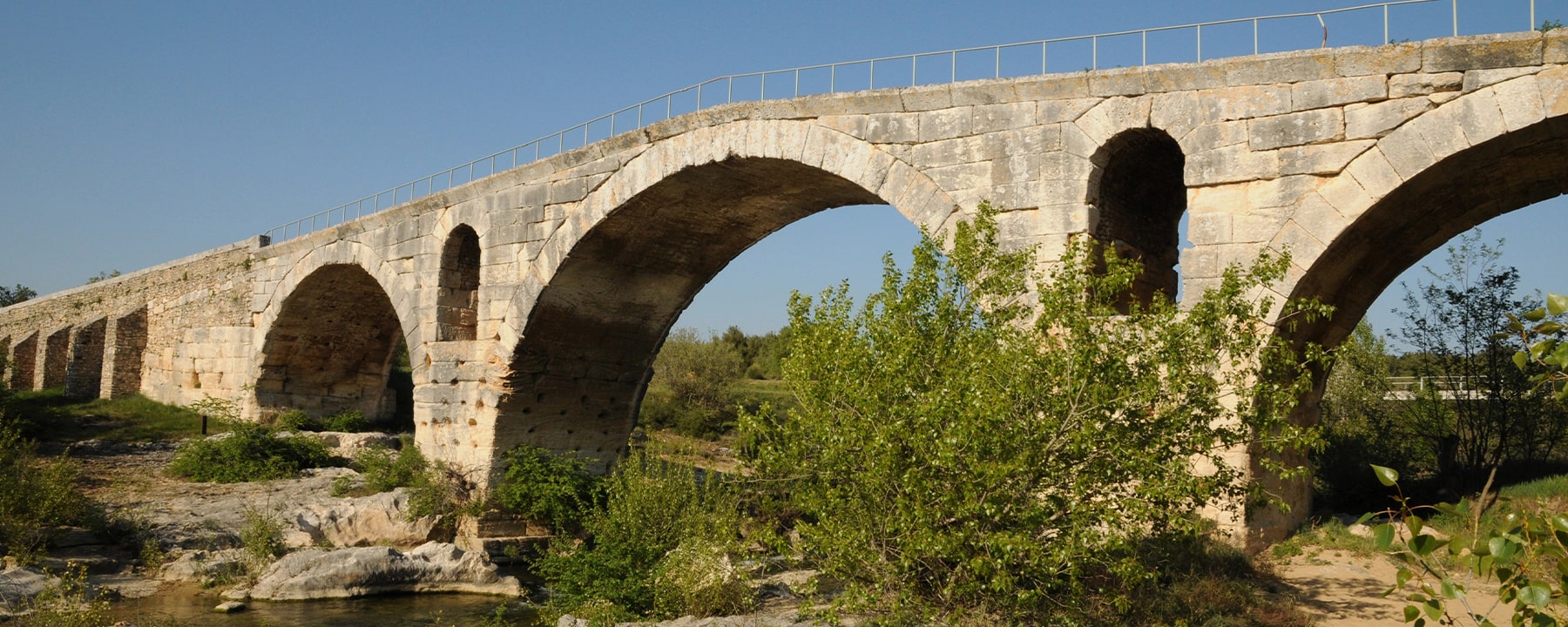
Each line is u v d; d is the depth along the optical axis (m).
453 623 18.59
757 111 20.30
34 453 29.02
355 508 24.66
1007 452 11.06
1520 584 5.71
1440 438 21.45
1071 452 11.19
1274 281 14.56
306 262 33.47
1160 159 17.42
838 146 19.09
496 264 25.95
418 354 27.98
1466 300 21.78
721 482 18.94
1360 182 14.19
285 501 25.75
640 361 28.88
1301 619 12.88
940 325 12.44
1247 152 15.04
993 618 11.91
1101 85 16.33
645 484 19.16
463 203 27.00
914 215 17.97
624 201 22.95
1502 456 22.14
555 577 19.53
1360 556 15.93
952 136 17.70
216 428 35.56
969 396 11.07
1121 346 11.70
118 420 36.34
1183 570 13.79
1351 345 12.15
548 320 25.58
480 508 25.42
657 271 26.33
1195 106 15.52
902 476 11.42
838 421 12.14
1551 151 13.77
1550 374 6.21
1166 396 11.54
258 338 35.78
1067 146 16.55
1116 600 11.32
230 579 20.42
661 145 22.22
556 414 27.38
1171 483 10.94
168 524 23.02
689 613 16.11
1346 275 15.85
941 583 12.23
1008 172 17.03
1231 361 12.00
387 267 29.55
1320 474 20.33
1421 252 16.39
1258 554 15.74
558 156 24.48
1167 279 18.75
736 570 16.55
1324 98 14.57
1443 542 5.72
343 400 38.91
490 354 25.97
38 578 18.02
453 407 26.84
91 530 22.38
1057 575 11.94
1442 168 13.89
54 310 46.09
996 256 13.00
